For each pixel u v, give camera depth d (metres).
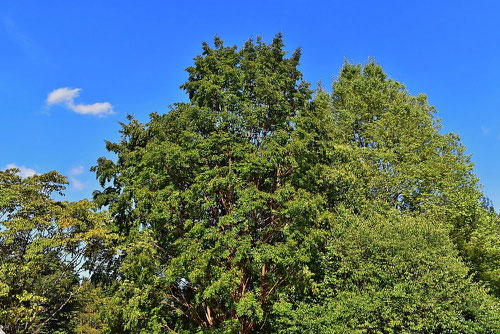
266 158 17.08
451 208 22.67
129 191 20.62
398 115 25.44
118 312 16.84
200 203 17.19
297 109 20.55
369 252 16.80
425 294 14.90
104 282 25.20
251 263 17.09
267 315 18.02
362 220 17.94
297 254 15.86
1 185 22.77
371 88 28.08
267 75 20.50
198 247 15.74
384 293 15.19
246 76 20.23
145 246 17.03
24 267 20.48
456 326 14.81
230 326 15.70
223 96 18.95
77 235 21.30
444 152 25.22
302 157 18.08
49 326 25.94
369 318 15.34
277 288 17.56
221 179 16.11
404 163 23.27
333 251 16.94
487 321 14.59
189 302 19.22
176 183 18.23
